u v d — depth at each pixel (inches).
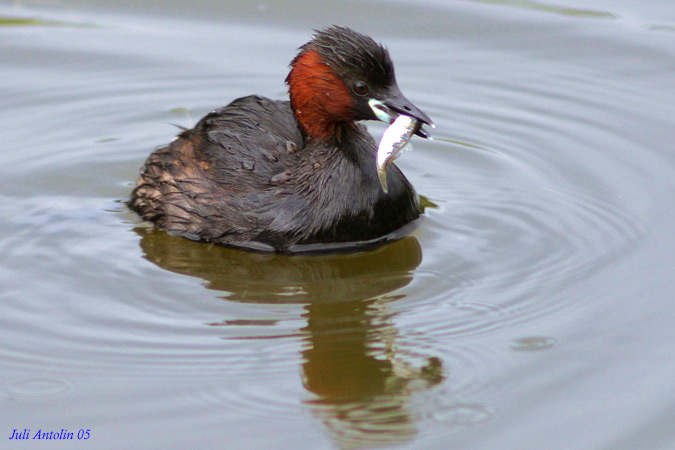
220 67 662.5
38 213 500.1
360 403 355.9
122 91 635.5
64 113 609.3
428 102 629.3
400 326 402.6
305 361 378.6
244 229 465.4
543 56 673.0
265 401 355.9
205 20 716.0
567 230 482.6
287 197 465.4
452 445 335.6
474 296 425.4
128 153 570.6
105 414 347.3
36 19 711.7
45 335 395.2
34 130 586.9
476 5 730.2
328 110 470.9
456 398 359.3
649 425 343.6
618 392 360.8
